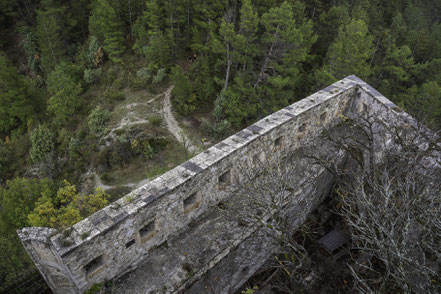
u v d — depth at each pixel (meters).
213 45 25.25
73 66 31.83
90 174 24.53
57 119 28.81
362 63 25.69
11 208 18.00
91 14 37.28
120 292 8.18
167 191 8.41
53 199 19.19
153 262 8.88
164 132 25.62
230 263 9.66
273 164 12.09
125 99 28.91
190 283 8.52
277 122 11.37
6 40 39.25
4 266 14.04
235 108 25.20
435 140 10.59
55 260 7.96
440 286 7.07
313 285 11.10
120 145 24.70
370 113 14.12
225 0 25.47
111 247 7.83
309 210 12.99
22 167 27.84
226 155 9.71
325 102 13.09
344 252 12.09
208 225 9.92
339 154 12.82
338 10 30.39
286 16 22.19
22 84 29.80
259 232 9.88
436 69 32.19
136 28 33.06
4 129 32.06
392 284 8.57
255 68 26.69
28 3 38.94
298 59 23.81
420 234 8.90
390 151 11.05
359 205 9.31
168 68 30.83
